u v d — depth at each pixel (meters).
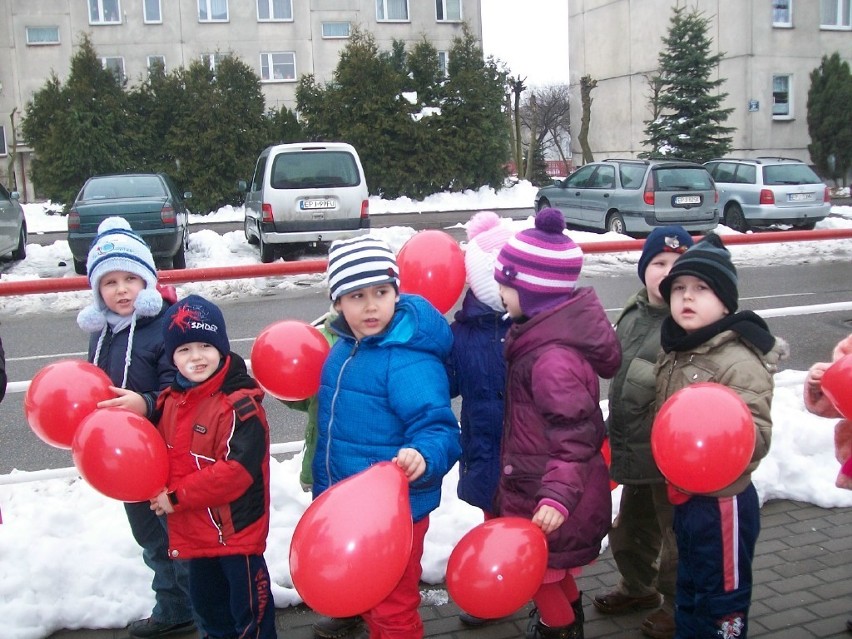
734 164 16.38
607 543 3.61
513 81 30.30
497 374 2.71
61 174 23.72
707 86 24.12
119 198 12.17
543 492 2.24
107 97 24.08
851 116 25.03
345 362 2.54
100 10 29.52
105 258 2.74
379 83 24.94
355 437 2.48
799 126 26.77
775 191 15.30
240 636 2.57
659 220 13.81
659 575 2.92
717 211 14.18
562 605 2.57
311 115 25.19
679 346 2.47
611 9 30.84
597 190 15.09
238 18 30.03
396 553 1.98
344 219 12.48
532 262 2.40
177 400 2.50
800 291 10.27
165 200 11.81
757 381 2.36
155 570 2.91
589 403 2.30
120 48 29.69
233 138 24.36
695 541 2.44
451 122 25.55
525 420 2.45
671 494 2.48
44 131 24.28
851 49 27.00
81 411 2.43
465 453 2.79
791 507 3.89
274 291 11.07
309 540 1.95
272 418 5.82
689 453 2.12
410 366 2.43
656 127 24.61
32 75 29.70
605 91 31.75
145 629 2.95
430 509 2.52
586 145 29.86
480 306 2.76
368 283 2.40
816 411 2.69
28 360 7.80
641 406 2.78
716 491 2.25
